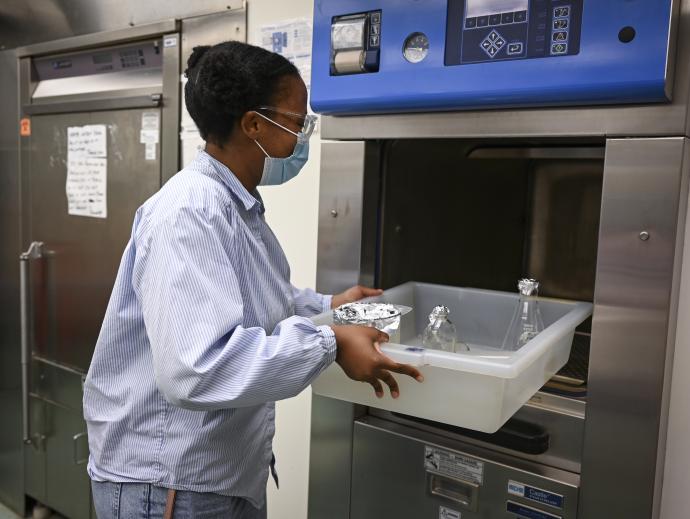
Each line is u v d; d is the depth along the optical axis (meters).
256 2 1.77
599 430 1.12
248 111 1.07
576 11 1.00
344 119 1.37
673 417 1.12
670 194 1.01
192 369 0.90
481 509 1.25
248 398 0.92
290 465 1.84
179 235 0.96
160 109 2.05
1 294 2.74
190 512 1.11
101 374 1.17
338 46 1.24
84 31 2.27
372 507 1.41
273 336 0.96
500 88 1.08
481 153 1.80
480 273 1.93
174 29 1.96
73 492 2.52
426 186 1.65
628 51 0.96
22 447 2.74
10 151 2.62
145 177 2.13
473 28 1.10
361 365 0.94
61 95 2.40
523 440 1.20
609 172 1.07
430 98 1.15
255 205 1.14
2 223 2.70
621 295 1.07
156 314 0.94
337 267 1.47
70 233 2.42
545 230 2.00
